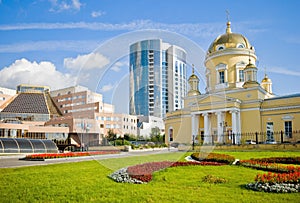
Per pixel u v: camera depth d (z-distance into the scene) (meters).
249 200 5.73
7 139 22.97
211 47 37.81
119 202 5.52
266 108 31.16
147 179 7.26
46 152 24.16
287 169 9.44
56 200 5.82
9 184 7.67
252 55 36.59
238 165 11.48
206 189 6.71
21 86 82.56
